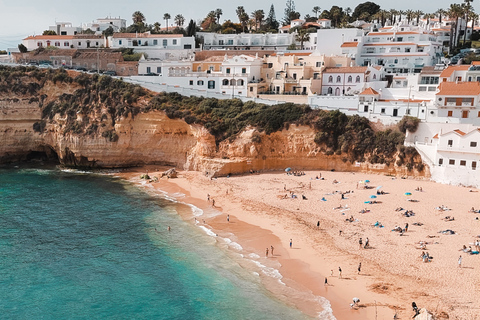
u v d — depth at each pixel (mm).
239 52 126062
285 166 86812
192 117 89812
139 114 94125
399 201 67125
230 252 54906
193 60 123062
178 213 69312
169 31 158375
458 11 120062
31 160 104750
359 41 116062
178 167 94000
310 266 50094
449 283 44219
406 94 94250
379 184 75312
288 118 86375
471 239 53688
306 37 131500
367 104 86812
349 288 44969
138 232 62000
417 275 46219
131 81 100562
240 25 168750
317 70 103938
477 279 44688
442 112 80188
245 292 45906
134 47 133375
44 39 141375
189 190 80312
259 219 64625
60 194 79125
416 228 57656
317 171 84812
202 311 43031
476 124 78000
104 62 122250
